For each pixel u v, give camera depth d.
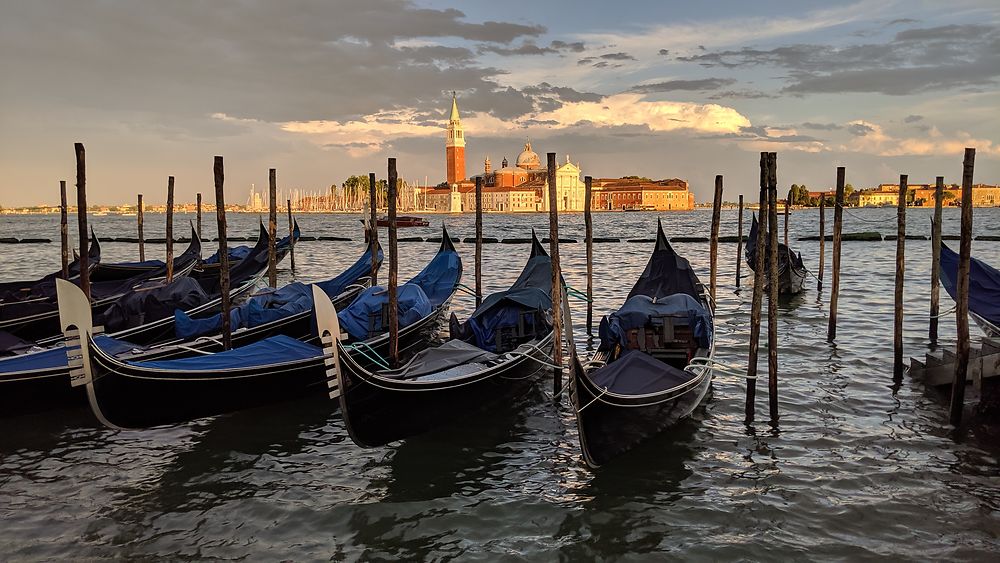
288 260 45.69
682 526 8.46
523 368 13.16
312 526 8.65
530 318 14.41
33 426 11.87
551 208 13.06
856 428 11.33
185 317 15.03
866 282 29.19
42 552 8.10
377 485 9.70
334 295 20.75
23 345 13.85
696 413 12.12
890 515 8.59
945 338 17.50
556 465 10.26
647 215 167.50
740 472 9.82
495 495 9.35
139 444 11.19
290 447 11.03
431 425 11.20
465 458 10.55
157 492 9.55
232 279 25.27
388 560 7.91
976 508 8.71
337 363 9.65
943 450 10.41
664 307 13.36
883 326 19.39
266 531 8.55
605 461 9.95
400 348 15.31
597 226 102.06
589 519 8.69
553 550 8.05
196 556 8.03
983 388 11.54
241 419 12.20
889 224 87.50
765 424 11.59
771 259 11.90
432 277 21.12
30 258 46.41
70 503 9.24
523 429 11.70
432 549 8.12
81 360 9.85
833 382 13.84
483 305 14.83
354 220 158.12
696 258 43.41
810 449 10.55
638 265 39.88
